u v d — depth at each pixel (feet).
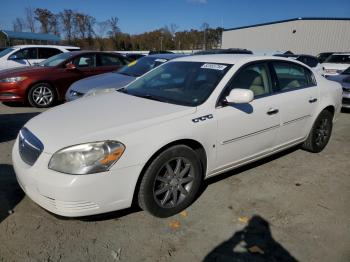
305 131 14.88
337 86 16.42
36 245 8.78
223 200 11.31
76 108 11.01
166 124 9.65
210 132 10.55
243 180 12.87
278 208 10.93
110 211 9.00
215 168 11.28
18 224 9.65
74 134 8.89
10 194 11.33
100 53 29.91
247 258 8.53
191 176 10.46
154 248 8.80
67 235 9.22
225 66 12.11
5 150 15.69
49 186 8.37
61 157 8.46
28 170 8.88
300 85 14.46
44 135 9.18
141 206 9.76
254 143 12.29
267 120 12.44
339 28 96.17
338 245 9.11
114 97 12.19
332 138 19.15
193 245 8.96
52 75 26.66
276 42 108.78
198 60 13.38
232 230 9.66
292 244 9.11
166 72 13.52
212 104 10.79
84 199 8.47
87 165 8.39
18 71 26.27
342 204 11.32
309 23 99.55
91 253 8.54
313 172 13.91
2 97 25.50
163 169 9.82
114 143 8.70
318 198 11.69
